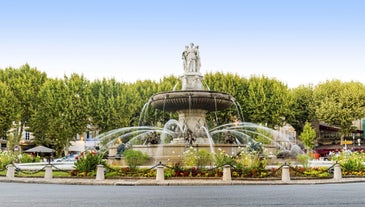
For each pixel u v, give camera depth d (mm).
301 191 15062
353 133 71375
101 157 21906
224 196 13078
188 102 26453
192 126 27797
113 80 52156
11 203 11234
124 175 20766
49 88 51031
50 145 55281
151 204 10875
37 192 14773
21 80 53781
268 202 11398
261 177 20250
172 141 27828
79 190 15625
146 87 53812
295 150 31891
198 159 21422
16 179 20938
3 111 49875
